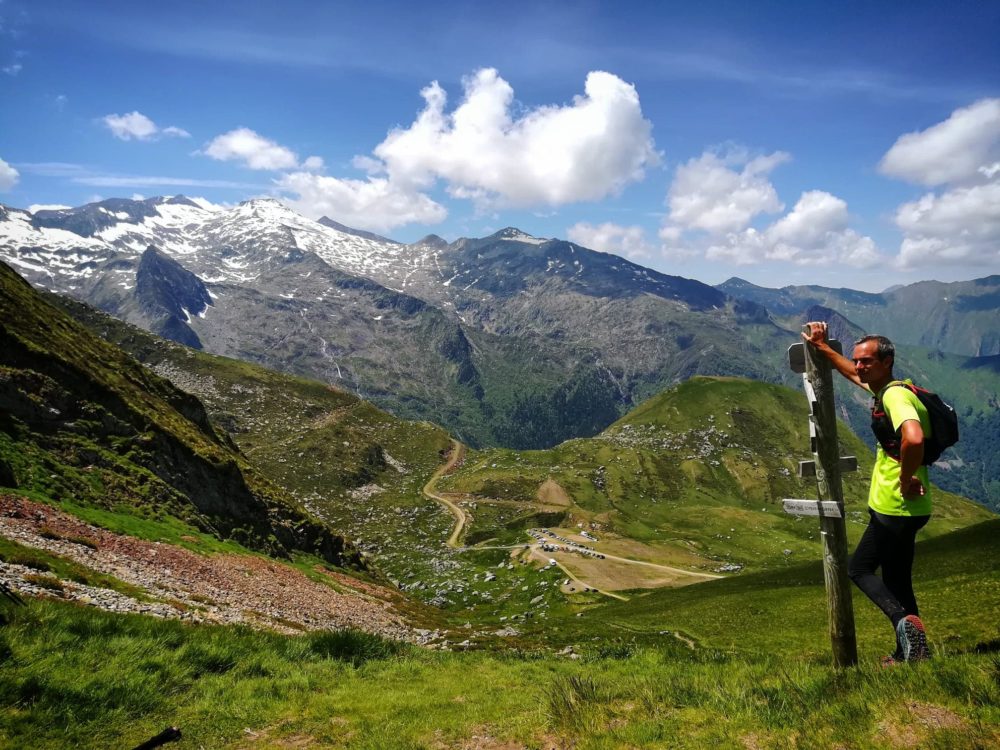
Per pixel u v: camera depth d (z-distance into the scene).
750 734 7.32
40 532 32.09
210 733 10.09
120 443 58.62
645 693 9.38
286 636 17.31
